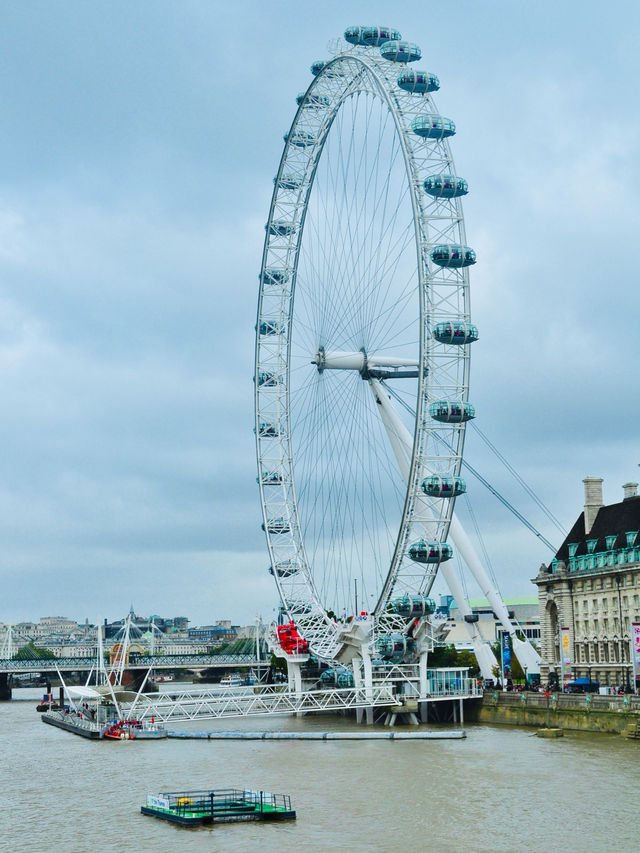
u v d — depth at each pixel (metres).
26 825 100.50
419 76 186.38
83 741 171.50
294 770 126.56
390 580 184.75
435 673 186.12
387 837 91.81
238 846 90.00
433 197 184.12
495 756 133.12
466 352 183.75
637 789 108.56
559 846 87.81
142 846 90.88
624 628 188.75
